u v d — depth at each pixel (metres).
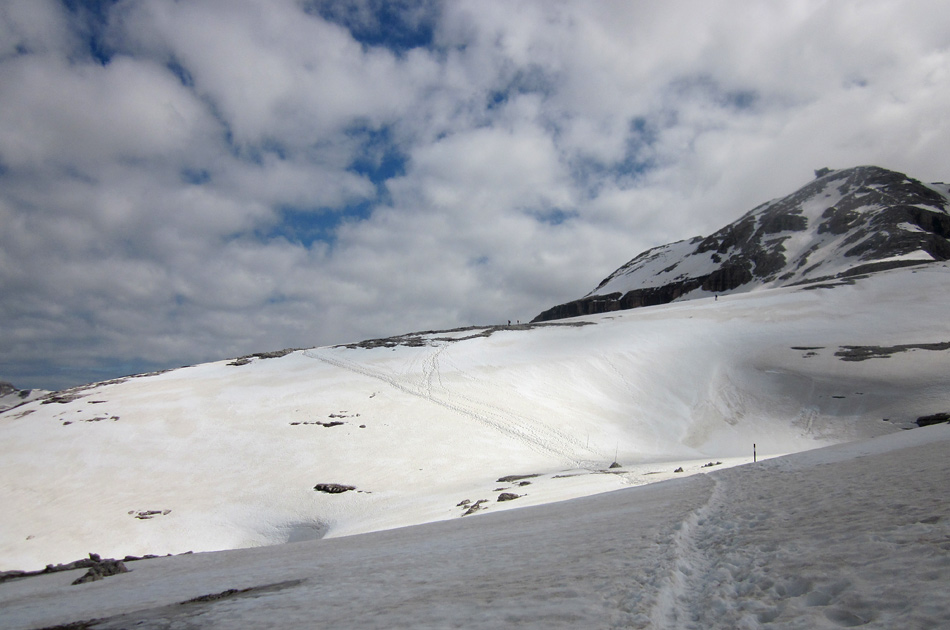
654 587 8.06
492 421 72.25
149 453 64.75
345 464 60.59
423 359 97.69
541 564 11.04
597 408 80.12
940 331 89.56
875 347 86.31
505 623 7.15
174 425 72.56
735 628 6.22
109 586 19.25
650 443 70.25
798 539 9.41
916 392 71.12
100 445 66.88
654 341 102.19
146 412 77.19
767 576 7.83
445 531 22.12
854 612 5.74
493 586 9.54
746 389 82.38
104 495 55.47
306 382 88.50
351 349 108.75
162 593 15.02
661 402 82.62
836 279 136.00
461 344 106.25
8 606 16.88
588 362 94.25
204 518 50.97
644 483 39.25
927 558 6.73
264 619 9.38
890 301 109.19
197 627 9.57
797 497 13.88
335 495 53.62
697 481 25.72
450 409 75.75
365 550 19.14
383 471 58.72
